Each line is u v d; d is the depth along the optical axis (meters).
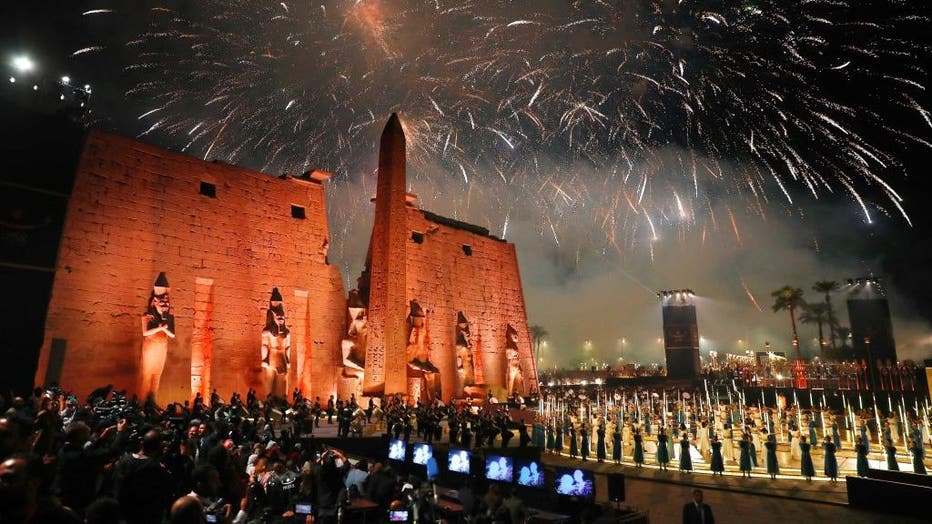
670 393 60.59
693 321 72.62
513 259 61.31
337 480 11.16
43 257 28.69
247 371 36.12
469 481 14.13
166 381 32.16
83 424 7.05
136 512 5.73
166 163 35.03
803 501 16.84
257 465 10.45
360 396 39.09
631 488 18.98
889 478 16.06
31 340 27.64
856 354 58.03
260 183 40.03
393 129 43.44
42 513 3.94
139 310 31.84
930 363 42.91
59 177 30.14
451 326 51.25
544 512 11.91
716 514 15.23
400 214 42.12
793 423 29.47
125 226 32.25
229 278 36.69
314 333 40.62
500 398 52.75
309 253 41.81
